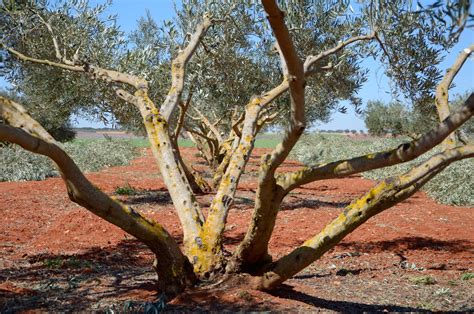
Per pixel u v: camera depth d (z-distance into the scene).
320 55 6.09
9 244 7.42
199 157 29.08
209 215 5.11
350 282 5.78
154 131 5.69
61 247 7.28
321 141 35.12
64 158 3.78
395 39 6.25
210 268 4.87
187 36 8.82
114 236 8.07
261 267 4.75
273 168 4.02
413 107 6.65
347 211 4.11
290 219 9.88
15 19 7.64
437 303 5.02
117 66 8.89
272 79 10.25
